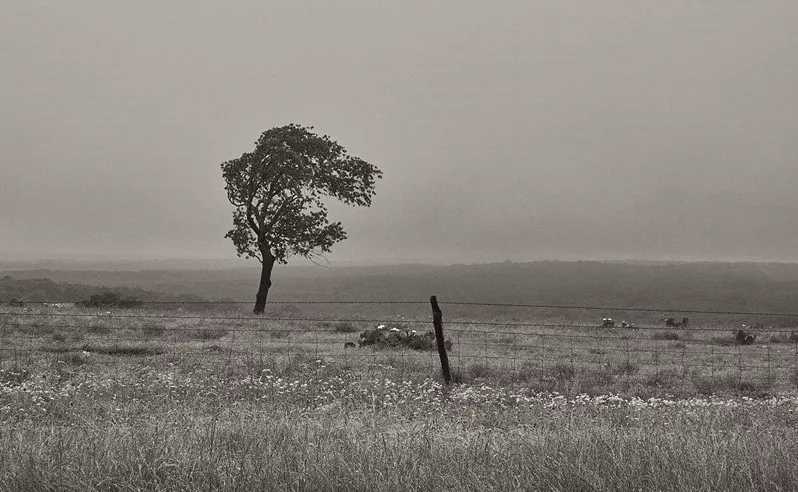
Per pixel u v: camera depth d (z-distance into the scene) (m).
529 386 16.72
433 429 9.45
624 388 17.02
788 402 13.83
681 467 7.35
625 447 7.98
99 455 7.56
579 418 10.84
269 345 23.86
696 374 19.11
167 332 26.41
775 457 7.72
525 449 8.01
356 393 13.97
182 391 13.50
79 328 25.77
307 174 44.12
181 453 7.61
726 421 10.80
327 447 8.03
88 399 12.34
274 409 11.76
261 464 7.24
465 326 33.44
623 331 33.09
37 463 7.30
